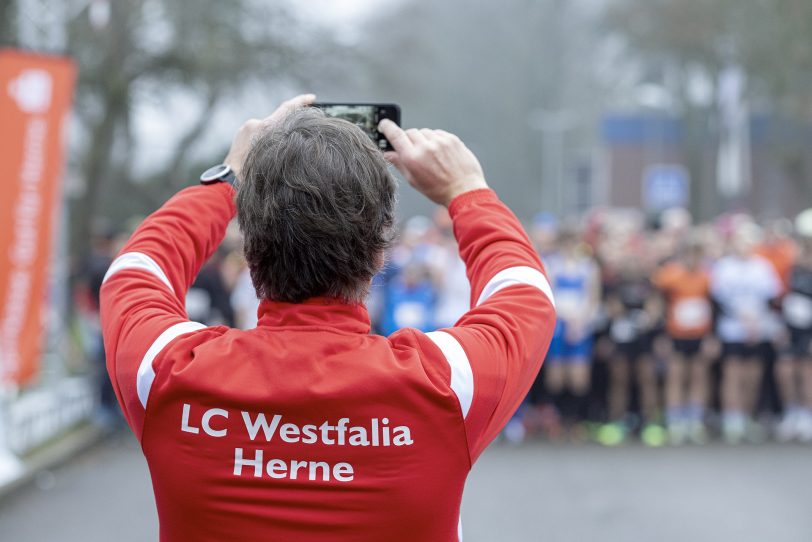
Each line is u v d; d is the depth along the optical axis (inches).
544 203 2652.6
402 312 502.0
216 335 78.6
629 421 523.2
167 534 77.4
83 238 860.6
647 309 518.0
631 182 2135.8
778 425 542.6
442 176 88.7
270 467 74.2
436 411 74.7
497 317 80.1
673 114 2130.9
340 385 74.0
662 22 1668.3
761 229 657.0
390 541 74.5
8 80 401.7
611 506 355.3
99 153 856.9
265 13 939.3
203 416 74.8
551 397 521.3
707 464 444.5
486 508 349.1
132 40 837.8
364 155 77.3
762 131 1958.7
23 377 406.3
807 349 526.3
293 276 76.6
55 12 604.1
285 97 994.1
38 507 355.3
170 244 86.7
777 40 1396.4
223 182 91.4
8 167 403.5
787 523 332.2
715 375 534.6
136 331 79.4
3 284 404.2
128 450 479.2
